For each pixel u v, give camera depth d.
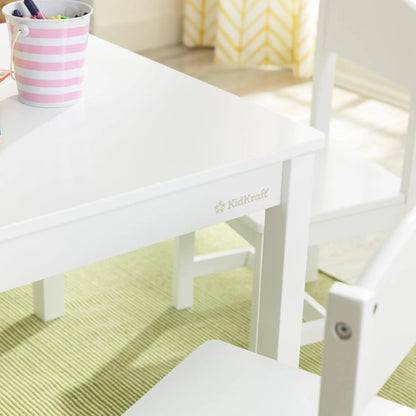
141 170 1.42
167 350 2.36
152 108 1.70
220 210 1.53
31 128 1.58
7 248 1.27
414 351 2.38
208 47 5.01
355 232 2.10
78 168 1.42
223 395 1.41
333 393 0.91
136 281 2.70
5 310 2.52
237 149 1.52
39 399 2.15
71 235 1.33
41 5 1.79
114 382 2.22
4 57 1.96
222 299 2.63
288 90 4.35
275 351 1.80
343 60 4.45
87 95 1.76
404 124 3.98
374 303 0.88
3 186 1.34
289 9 4.49
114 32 4.78
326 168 2.29
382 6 2.16
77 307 2.54
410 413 1.36
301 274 1.75
